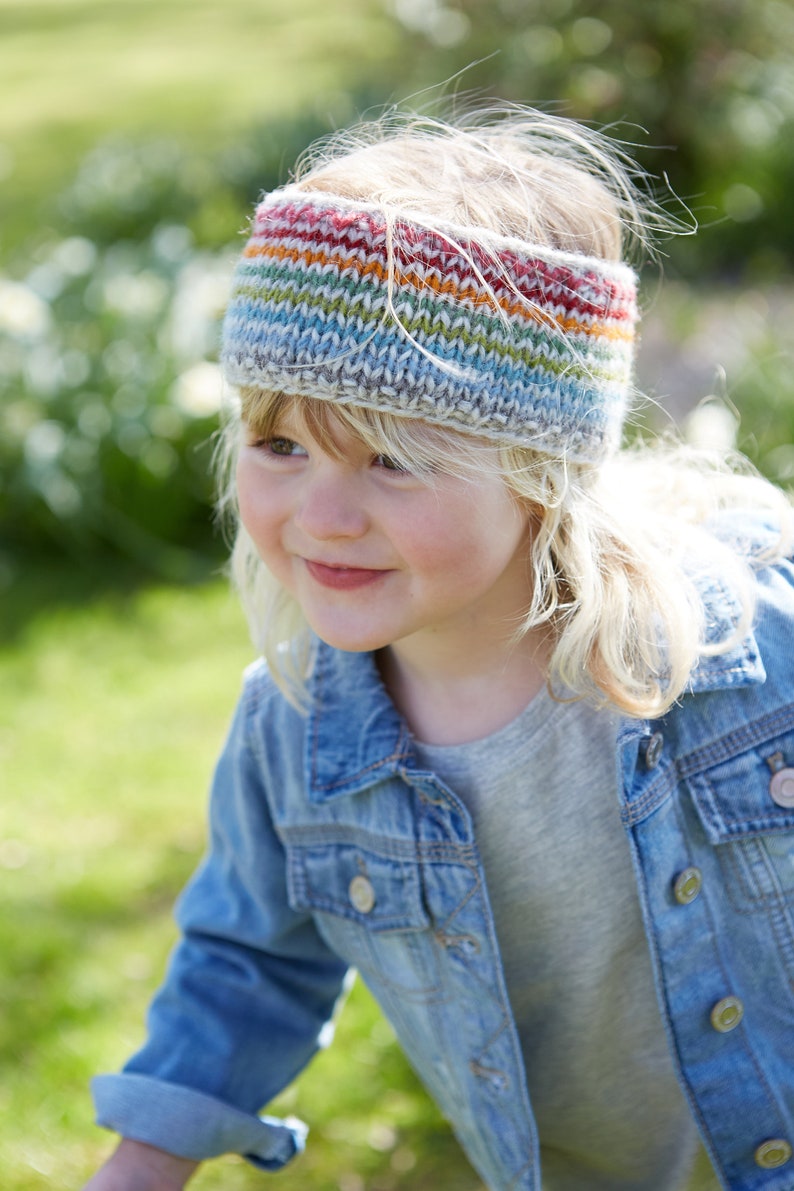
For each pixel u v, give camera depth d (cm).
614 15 786
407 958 140
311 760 140
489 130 149
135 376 477
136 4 1973
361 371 113
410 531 117
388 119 156
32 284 528
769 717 131
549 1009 143
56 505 459
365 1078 241
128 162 864
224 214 812
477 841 136
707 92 789
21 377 479
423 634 133
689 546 137
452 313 114
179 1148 139
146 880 302
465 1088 142
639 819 128
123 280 521
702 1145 148
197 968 150
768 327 542
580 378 122
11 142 1152
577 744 132
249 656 405
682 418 502
